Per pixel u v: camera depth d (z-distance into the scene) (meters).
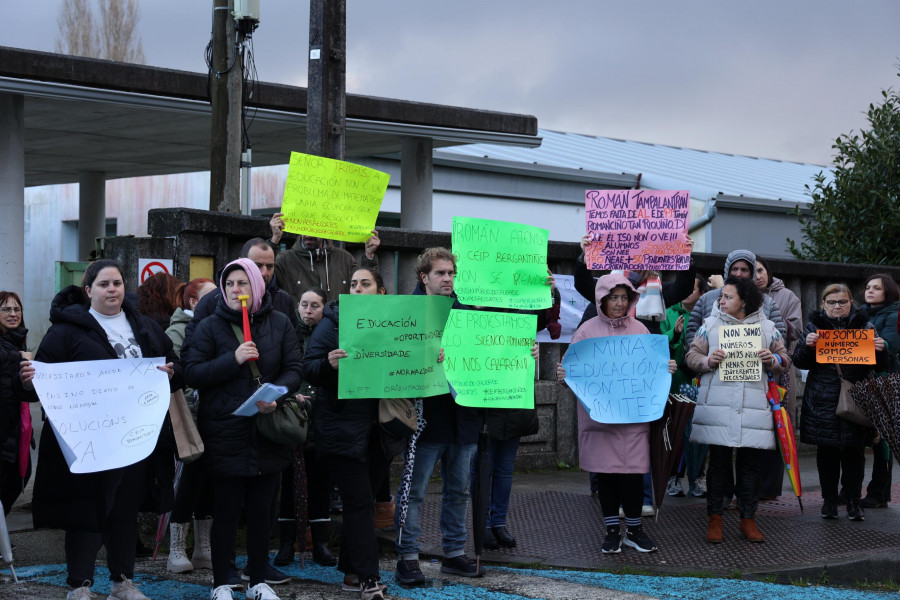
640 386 6.47
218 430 5.20
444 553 6.11
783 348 6.80
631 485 6.47
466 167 18.66
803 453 11.45
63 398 5.01
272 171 19.30
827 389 7.37
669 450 6.53
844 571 6.10
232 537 5.31
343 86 7.27
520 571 6.23
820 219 13.92
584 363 6.58
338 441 5.43
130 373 5.16
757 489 6.80
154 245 7.50
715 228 20.78
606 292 6.54
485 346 5.98
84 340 5.20
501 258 6.14
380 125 12.88
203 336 5.26
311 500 6.38
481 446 6.08
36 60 10.26
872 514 7.64
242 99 10.36
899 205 13.29
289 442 5.26
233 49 9.67
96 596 5.62
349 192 6.52
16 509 7.83
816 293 11.81
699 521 7.36
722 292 6.90
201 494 5.87
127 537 5.32
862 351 7.18
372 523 5.50
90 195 18.00
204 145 14.52
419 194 14.31
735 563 6.21
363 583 5.41
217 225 7.66
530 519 7.46
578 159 22.67
